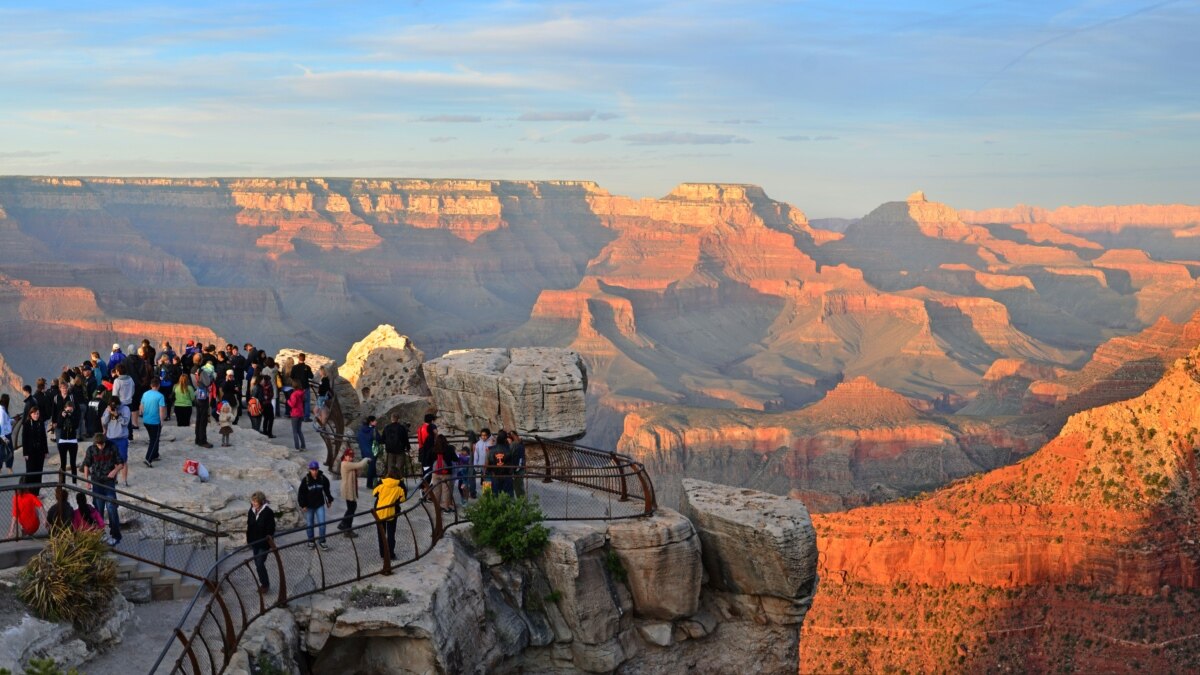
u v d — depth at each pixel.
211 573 28.30
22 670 22.30
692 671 34.78
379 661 28.25
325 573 29.33
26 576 24.73
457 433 45.31
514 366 44.06
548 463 39.94
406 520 32.12
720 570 35.44
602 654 32.78
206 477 33.59
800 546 34.16
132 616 26.36
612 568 33.69
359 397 53.78
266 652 25.59
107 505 29.30
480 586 30.88
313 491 30.19
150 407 35.06
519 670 32.41
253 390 43.91
